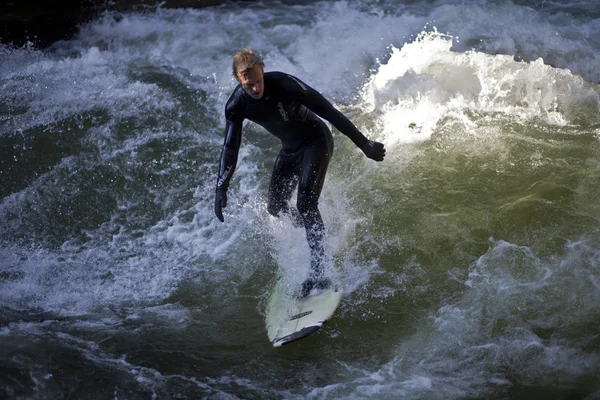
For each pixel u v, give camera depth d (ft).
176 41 95.25
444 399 44.75
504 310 50.98
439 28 92.27
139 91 82.33
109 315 54.13
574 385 44.96
